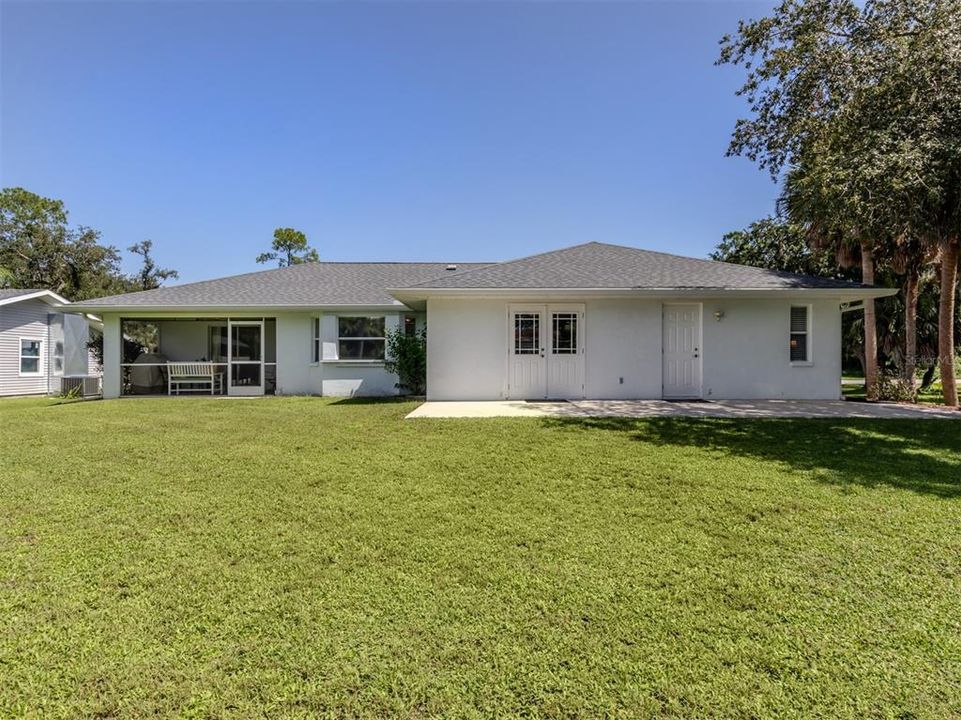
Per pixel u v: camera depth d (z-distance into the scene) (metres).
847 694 2.03
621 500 4.53
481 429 7.90
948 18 8.94
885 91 9.05
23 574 3.14
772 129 11.84
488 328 11.74
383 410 10.45
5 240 31.59
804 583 2.99
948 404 11.27
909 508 4.27
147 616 2.65
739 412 9.67
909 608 2.71
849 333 21.27
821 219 9.79
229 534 3.82
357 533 3.81
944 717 1.90
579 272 12.12
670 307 11.87
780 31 10.98
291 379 15.23
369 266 18.89
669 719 1.89
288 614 2.67
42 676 2.16
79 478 5.39
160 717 1.92
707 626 2.54
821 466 5.69
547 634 2.47
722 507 4.33
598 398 11.74
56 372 19.47
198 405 12.08
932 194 8.31
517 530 3.85
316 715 1.93
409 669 2.20
